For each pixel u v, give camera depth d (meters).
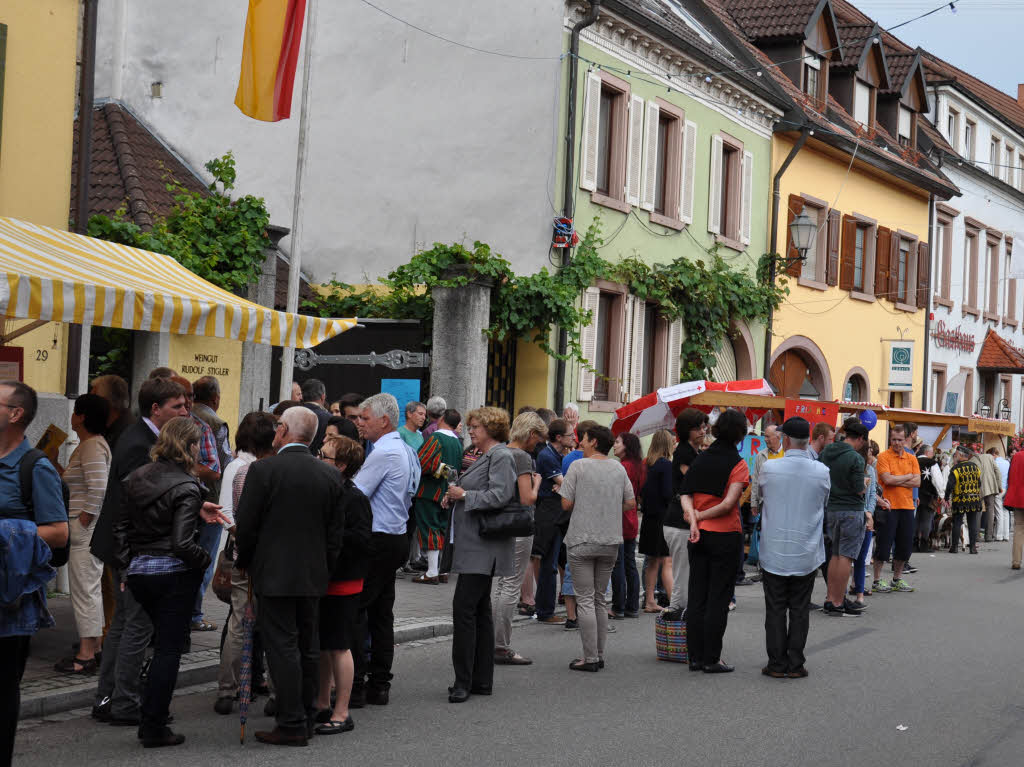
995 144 37.78
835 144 25.12
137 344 12.52
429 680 8.38
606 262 18.19
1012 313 38.16
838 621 11.95
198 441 6.52
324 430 10.36
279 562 6.40
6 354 9.46
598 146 18.58
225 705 7.16
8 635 4.95
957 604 13.48
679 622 9.40
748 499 14.62
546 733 6.95
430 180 18.33
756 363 23.08
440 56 18.34
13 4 10.69
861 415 17.84
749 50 24.14
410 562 13.39
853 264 27.12
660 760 6.43
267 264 14.27
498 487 7.75
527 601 11.72
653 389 20.36
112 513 6.83
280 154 19.50
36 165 10.97
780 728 7.26
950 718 7.69
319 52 19.28
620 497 8.95
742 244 22.64
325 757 6.25
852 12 32.78
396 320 16.83
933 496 20.28
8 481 5.31
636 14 18.47
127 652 6.70
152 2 20.72
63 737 6.43
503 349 17.27
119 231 12.27
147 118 20.59
